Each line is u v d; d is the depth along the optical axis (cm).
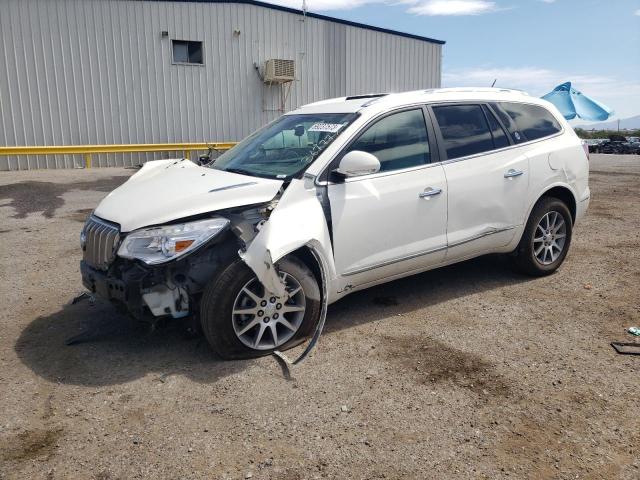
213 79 2062
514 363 391
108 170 1702
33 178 1430
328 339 433
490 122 525
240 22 2070
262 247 370
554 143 563
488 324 458
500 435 310
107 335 444
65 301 523
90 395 355
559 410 333
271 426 321
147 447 303
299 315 418
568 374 375
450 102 505
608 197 1107
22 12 1748
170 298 388
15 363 399
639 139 4125
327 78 2273
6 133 1780
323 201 416
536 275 569
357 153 411
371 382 367
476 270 600
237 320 397
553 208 558
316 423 323
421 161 472
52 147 1691
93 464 290
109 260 390
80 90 1858
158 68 1961
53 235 791
